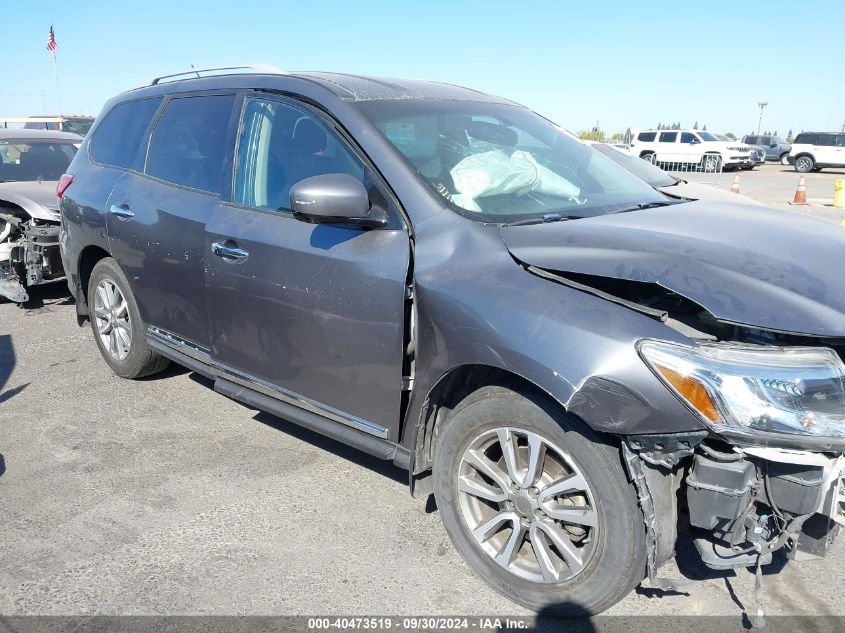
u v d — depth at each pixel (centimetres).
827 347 214
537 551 254
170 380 498
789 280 225
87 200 459
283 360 325
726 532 224
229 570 286
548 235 262
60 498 341
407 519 321
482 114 357
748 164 3231
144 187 412
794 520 220
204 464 374
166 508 331
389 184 290
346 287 289
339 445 396
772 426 206
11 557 295
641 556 230
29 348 578
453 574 282
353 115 312
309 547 301
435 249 270
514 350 234
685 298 235
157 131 421
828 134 3098
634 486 227
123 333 473
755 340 219
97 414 440
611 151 767
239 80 374
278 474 363
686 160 2798
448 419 272
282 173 332
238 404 455
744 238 257
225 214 348
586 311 229
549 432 240
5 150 791
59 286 802
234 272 337
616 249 246
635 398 215
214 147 372
